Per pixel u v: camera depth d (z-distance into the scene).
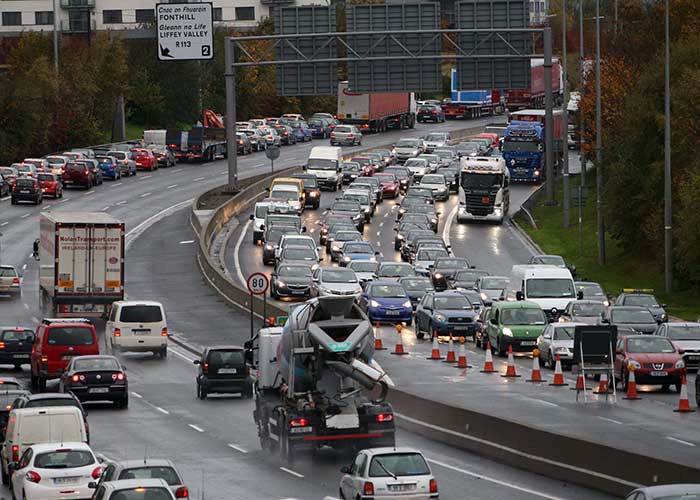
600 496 78.69
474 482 84.12
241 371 127.69
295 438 90.50
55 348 133.88
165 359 156.62
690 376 136.38
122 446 100.69
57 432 82.94
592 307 162.12
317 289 187.12
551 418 105.94
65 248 170.25
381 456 69.75
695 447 90.94
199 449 99.31
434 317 164.62
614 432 98.25
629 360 123.06
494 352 155.88
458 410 99.75
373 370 91.62
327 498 62.22
